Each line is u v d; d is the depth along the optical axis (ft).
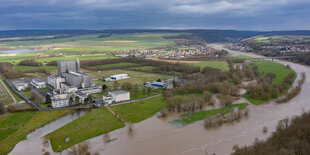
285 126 632.38
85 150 535.60
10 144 581.12
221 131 643.86
